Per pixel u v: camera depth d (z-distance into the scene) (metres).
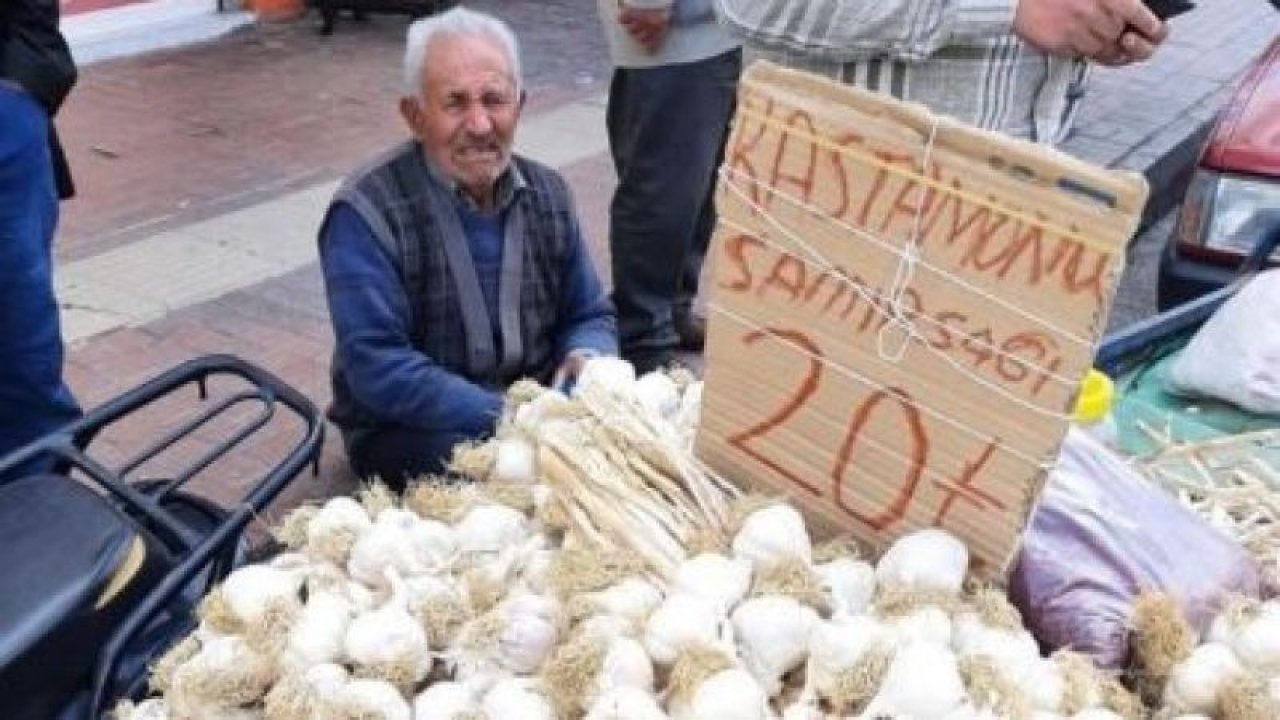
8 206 2.51
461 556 1.75
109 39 7.08
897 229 1.52
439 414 2.89
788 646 1.49
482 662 1.57
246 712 1.59
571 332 3.18
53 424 2.73
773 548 1.60
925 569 1.57
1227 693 1.52
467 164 2.87
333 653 1.58
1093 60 1.88
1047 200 1.42
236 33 7.68
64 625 1.74
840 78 2.06
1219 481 2.23
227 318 4.45
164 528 2.08
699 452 1.80
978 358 1.52
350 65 7.27
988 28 1.87
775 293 1.64
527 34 8.18
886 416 1.61
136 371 4.08
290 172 5.75
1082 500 1.72
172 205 5.32
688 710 1.41
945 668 1.41
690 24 3.87
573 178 5.95
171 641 1.93
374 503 1.84
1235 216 3.94
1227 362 2.54
